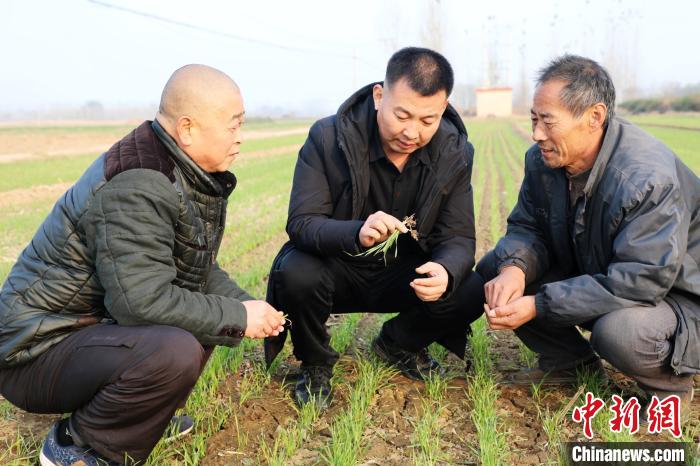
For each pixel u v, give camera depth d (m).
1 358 2.88
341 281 4.12
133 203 2.81
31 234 11.00
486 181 18.27
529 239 4.13
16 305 2.89
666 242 3.35
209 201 3.18
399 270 4.18
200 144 3.00
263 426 3.75
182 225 3.04
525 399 4.05
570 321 3.62
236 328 3.08
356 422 3.66
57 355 2.90
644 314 3.46
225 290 3.60
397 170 3.93
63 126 69.38
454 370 4.53
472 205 4.10
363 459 3.44
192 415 3.81
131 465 3.03
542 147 3.66
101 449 2.92
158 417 2.95
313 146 4.03
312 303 3.79
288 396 4.10
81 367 2.86
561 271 4.23
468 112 101.88
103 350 2.85
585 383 3.87
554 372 4.20
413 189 3.99
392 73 3.51
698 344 3.45
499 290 3.86
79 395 2.91
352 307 4.39
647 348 3.46
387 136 3.65
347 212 4.03
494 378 4.30
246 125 77.75
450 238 4.03
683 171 3.66
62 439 3.03
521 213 4.25
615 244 3.51
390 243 3.58
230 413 3.88
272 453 3.45
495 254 4.19
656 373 3.58
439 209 4.04
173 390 2.89
